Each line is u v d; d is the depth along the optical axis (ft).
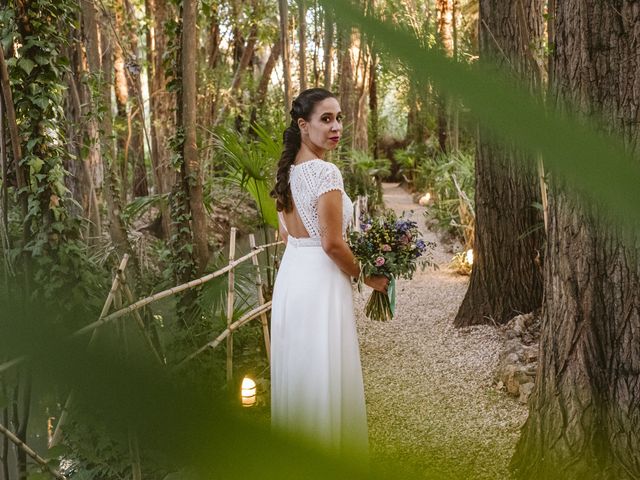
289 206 7.92
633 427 7.80
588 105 0.40
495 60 0.40
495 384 12.98
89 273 11.50
